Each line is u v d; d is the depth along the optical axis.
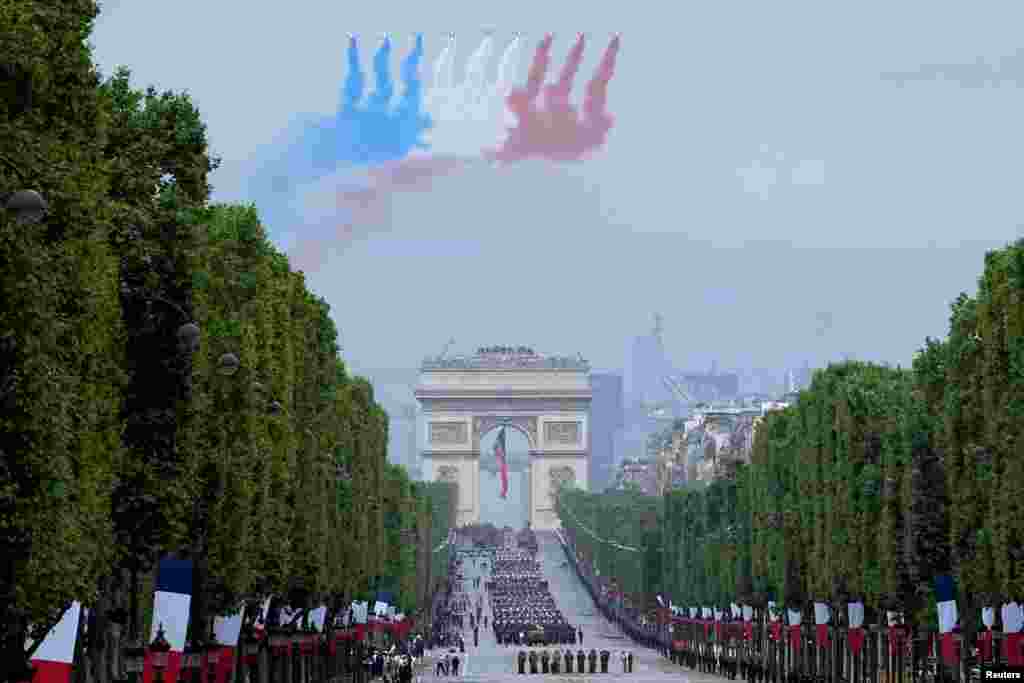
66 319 121.38
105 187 138.00
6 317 109.88
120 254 161.50
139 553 163.75
